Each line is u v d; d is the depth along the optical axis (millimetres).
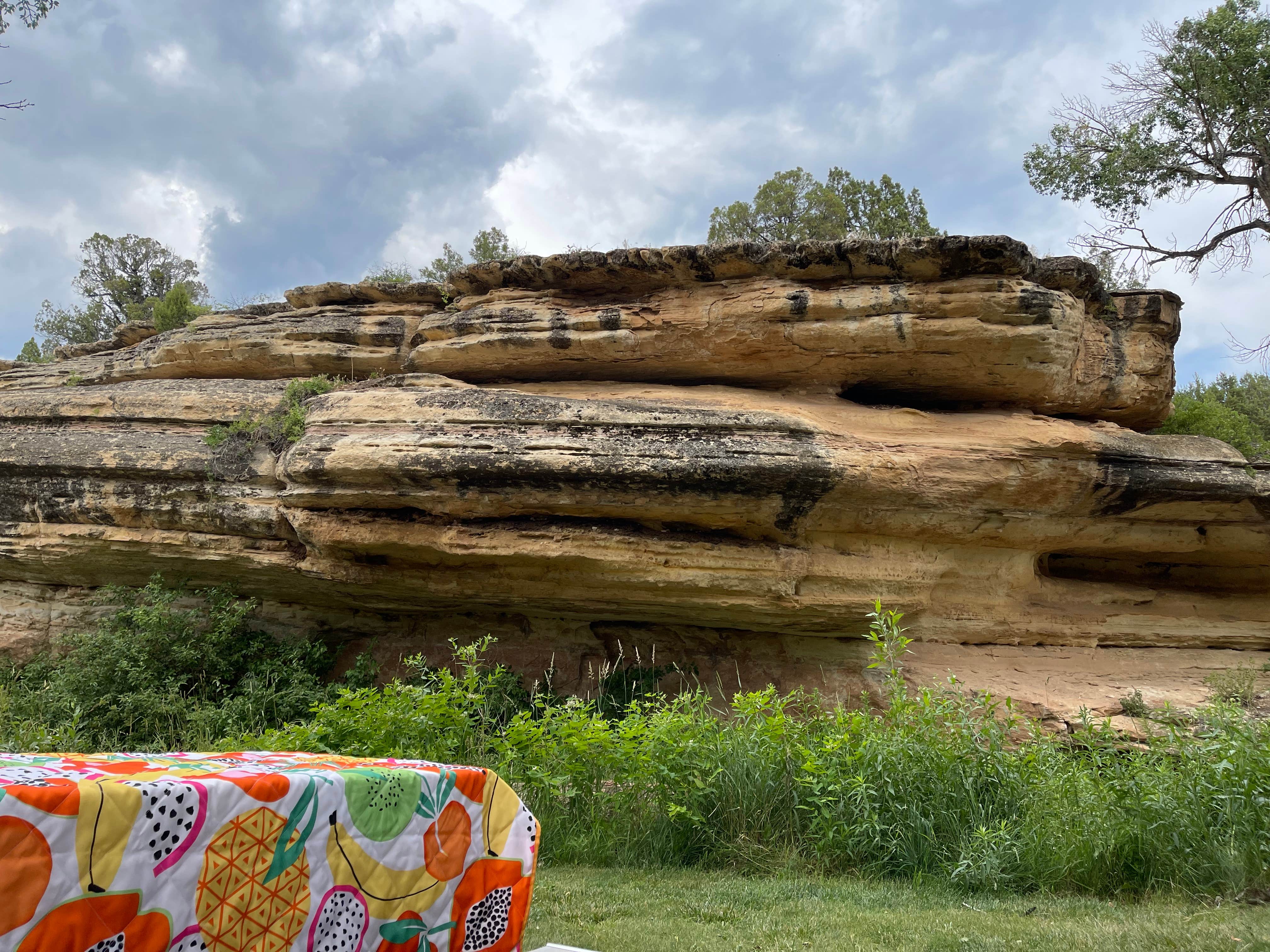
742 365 11312
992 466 10539
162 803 2127
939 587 11664
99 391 12961
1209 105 16516
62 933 1905
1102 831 5719
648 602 11094
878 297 10328
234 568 12062
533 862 3238
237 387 12664
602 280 11445
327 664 12727
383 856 2668
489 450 10156
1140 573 12938
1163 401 12125
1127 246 17906
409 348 12859
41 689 11469
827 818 6172
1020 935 4516
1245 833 5332
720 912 5102
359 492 10680
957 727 6516
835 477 9969
